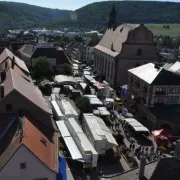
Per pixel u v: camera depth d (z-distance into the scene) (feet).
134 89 289.94
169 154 193.26
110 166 177.27
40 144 129.59
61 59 426.92
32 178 121.60
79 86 350.64
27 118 142.31
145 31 363.76
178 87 253.65
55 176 127.24
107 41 446.19
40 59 366.43
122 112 267.80
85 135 193.57
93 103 272.10
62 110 235.61
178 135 226.79
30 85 195.42
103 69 424.05
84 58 624.59
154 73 260.42
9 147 121.90
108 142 182.50
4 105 146.72
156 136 209.67
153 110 248.93
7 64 205.16
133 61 369.09
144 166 105.29
